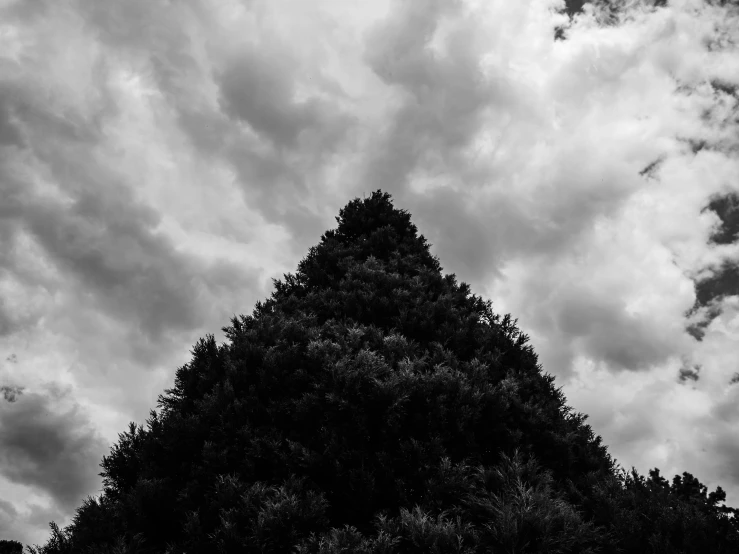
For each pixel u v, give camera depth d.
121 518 6.35
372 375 7.17
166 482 6.76
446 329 9.71
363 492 6.10
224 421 7.36
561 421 8.14
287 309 10.82
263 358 8.25
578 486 7.34
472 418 7.24
